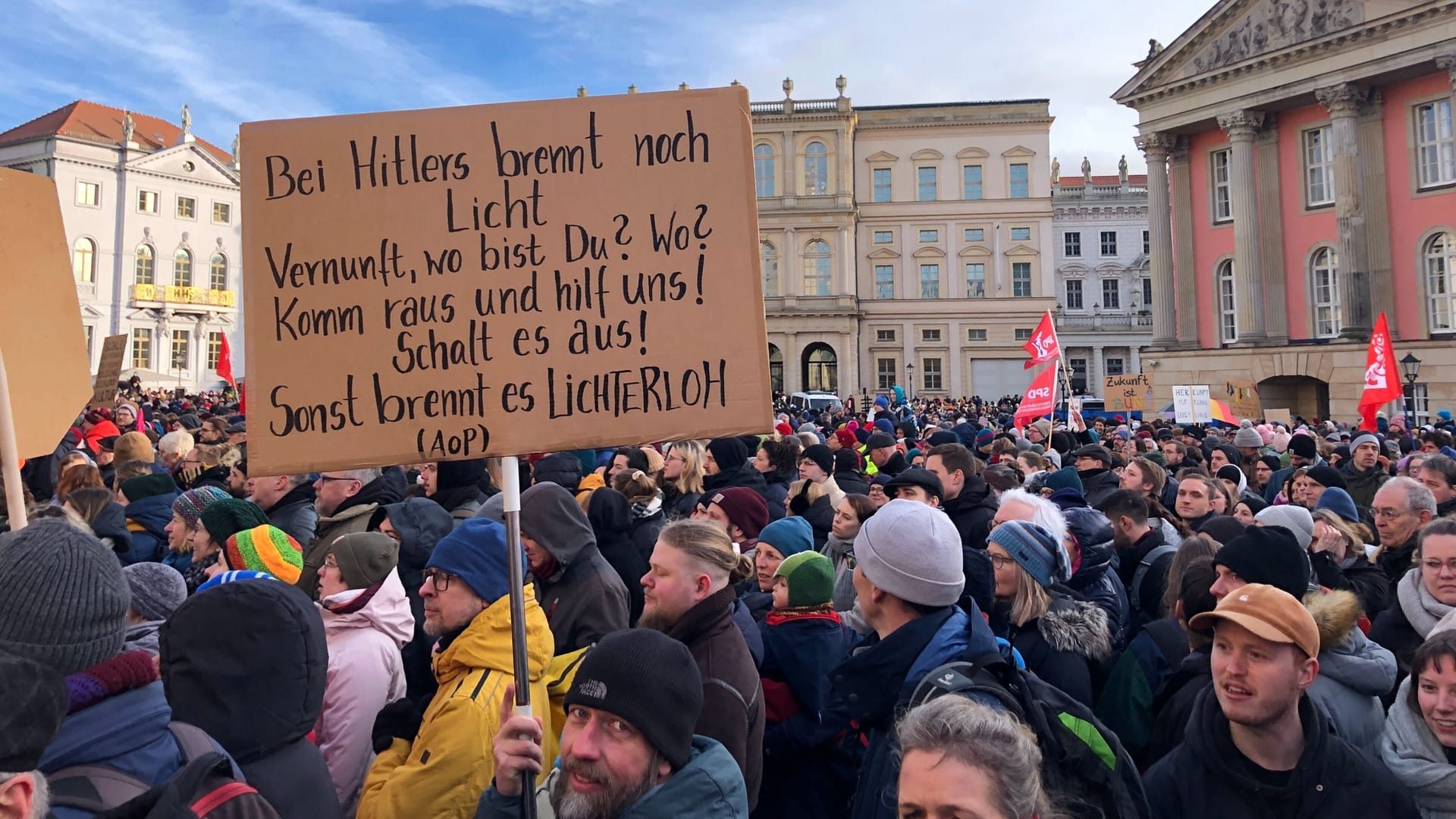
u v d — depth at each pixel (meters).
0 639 2.26
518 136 3.38
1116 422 22.33
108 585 2.42
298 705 2.83
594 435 3.29
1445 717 3.20
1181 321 42.56
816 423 22.91
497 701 3.29
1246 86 38.66
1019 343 64.75
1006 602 4.30
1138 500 6.13
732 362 3.32
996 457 11.53
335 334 3.31
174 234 61.91
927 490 6.25
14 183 3.90
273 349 3.30
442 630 3.57
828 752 3.91
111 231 59.28
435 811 3.11
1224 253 41.31
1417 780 3.25
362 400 3.28
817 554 4.32
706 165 3.38
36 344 3.90
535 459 9.15
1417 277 35.47
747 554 6.09
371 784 3.36
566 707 2.80
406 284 3.32
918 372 65.38
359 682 3.72
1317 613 3.69
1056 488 6.98
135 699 2.40
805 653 4.07
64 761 2.25
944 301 65.12
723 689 3.42
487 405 3.27
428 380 3.29
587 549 4.49
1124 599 5.25
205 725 2.71
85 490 6.44
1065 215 78.81
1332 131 36.41
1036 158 64.81
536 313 3.32
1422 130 35.62
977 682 3.01
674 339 3.33
